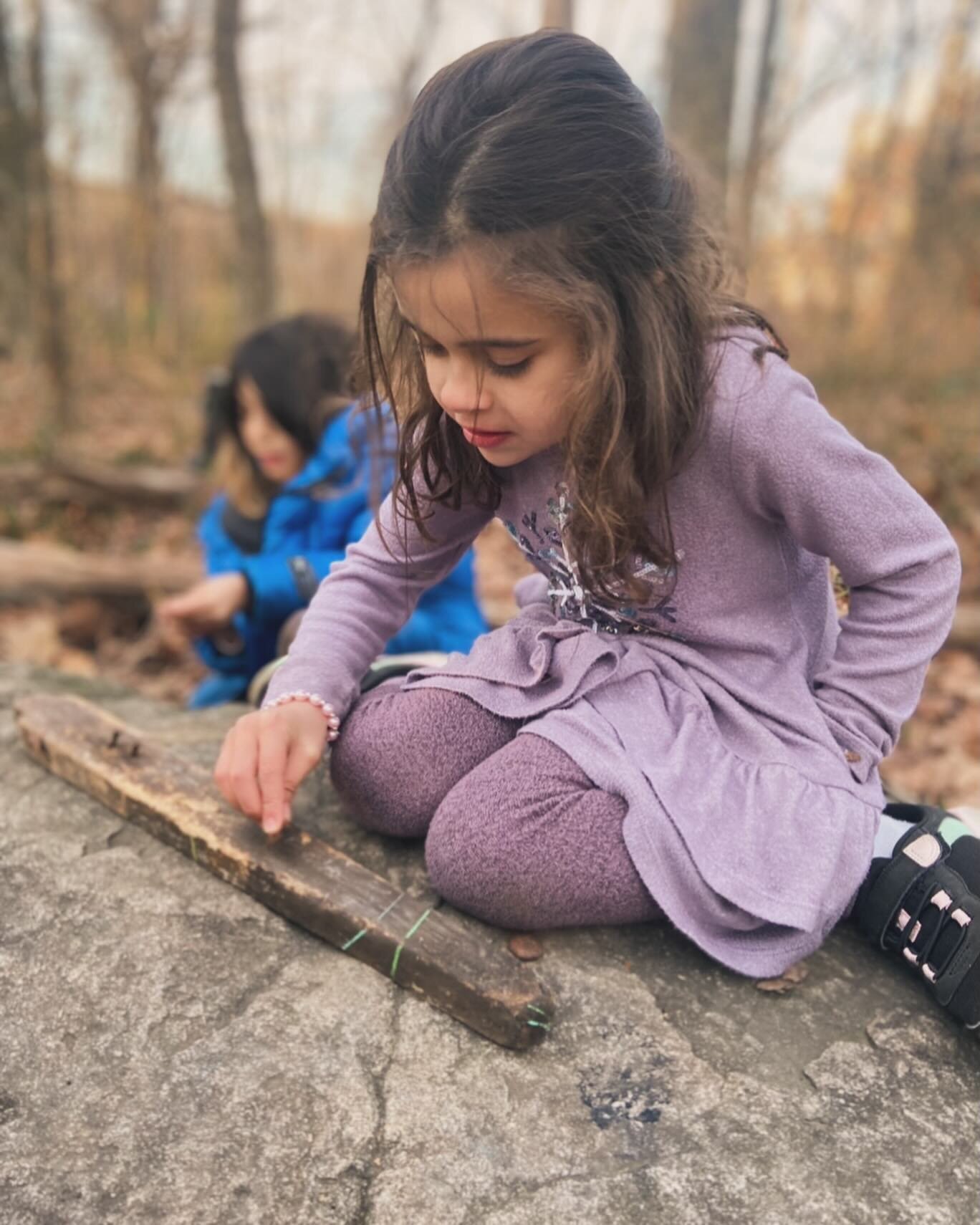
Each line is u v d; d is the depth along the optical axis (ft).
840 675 3.78
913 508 3.56
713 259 3.57
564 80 3.10
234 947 3.73
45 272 17.24
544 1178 2.94
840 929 4.10
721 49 16.19
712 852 3.56
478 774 3.83
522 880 3.68
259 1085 3.17
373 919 3.64
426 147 3.13
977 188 19.56
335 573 4.46
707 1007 3.61
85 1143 2.96
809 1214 2.88
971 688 10.21
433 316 3.20
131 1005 3.44
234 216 20.84
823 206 19.16
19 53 16.67
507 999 3.34
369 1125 3.06
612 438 3.29
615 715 3.82
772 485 3.55
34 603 10.91
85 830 4.34
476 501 4.19
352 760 4.18
